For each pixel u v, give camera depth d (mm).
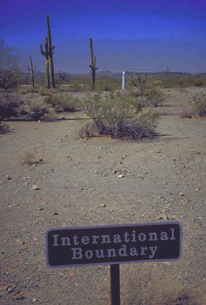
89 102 13391
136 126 12492
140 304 3350
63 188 7258
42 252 4645
